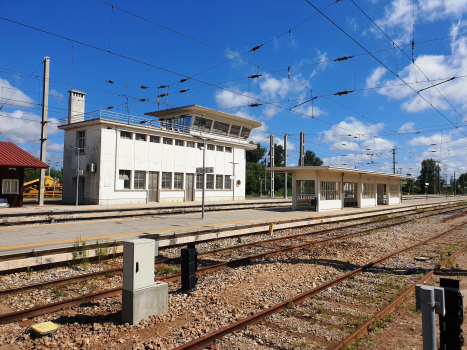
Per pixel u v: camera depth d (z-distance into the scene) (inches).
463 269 405.4
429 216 1181.7
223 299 285.6
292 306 270.4
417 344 209.6
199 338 206.1
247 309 265.0
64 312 257.9
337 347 196.5
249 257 442.3
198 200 1450.5
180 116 1471.5
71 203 1216.2
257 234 685.3
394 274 381.1
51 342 203.9
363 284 339.0
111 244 451.8
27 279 341.7
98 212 847.7
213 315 250.2
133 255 230.5
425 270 396.8
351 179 1210.6
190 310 261.1
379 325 237.0
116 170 1156.5
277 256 470.6
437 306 139.9
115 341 207.0
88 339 207.2
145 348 198.8
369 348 204.2
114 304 274.2
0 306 268.1
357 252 501.4
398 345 208.4
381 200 1518.2
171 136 1332.4
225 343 207.9
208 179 1508.4
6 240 451.8
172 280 347.6
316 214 944.3
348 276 360.5
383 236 677.3
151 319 237.8
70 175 1242.6
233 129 1649.9
